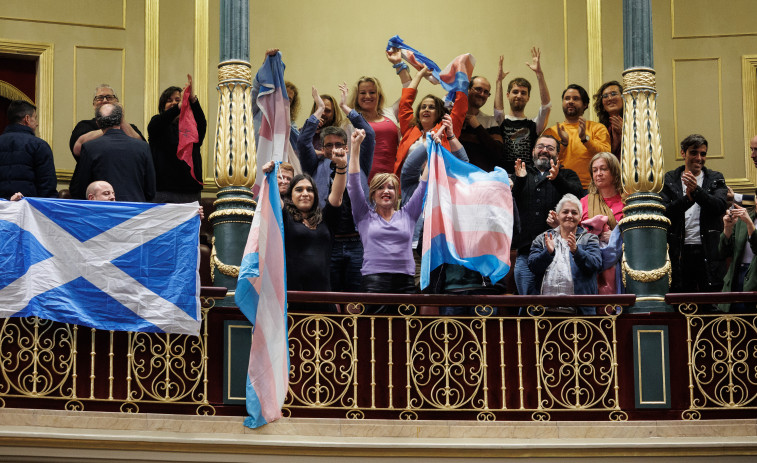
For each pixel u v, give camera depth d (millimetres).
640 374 8711
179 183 10164
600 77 12539
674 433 8562
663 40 12609
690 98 12516
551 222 9258
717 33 12578
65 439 7898
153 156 10125
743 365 8781
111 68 12148
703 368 8750
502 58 11445
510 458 8367
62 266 8211
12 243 8180
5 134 8867
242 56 9023
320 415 8492
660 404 8672
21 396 8047
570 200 9109
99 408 8180
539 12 12672
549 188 9797
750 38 12562
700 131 12477
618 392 8703
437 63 12617
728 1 12586
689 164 10320
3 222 8195
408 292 8891
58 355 8180
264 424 8273
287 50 12516
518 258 9688
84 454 7961
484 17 12672
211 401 8375
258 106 9875
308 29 12578
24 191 8781
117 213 8352
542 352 8688
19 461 7883
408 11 12672
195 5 12414
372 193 9047
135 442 7988
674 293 9367
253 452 8195
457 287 8891
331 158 10016
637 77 9281
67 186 11828
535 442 8375
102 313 8180
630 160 9156
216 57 12367
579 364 8703
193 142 9750
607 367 8734
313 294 8508
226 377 8398
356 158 8953
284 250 8594
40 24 12039
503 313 8906
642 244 9008
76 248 8250
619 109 11312
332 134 10016
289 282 8727
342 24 12617
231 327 8484
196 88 12258
